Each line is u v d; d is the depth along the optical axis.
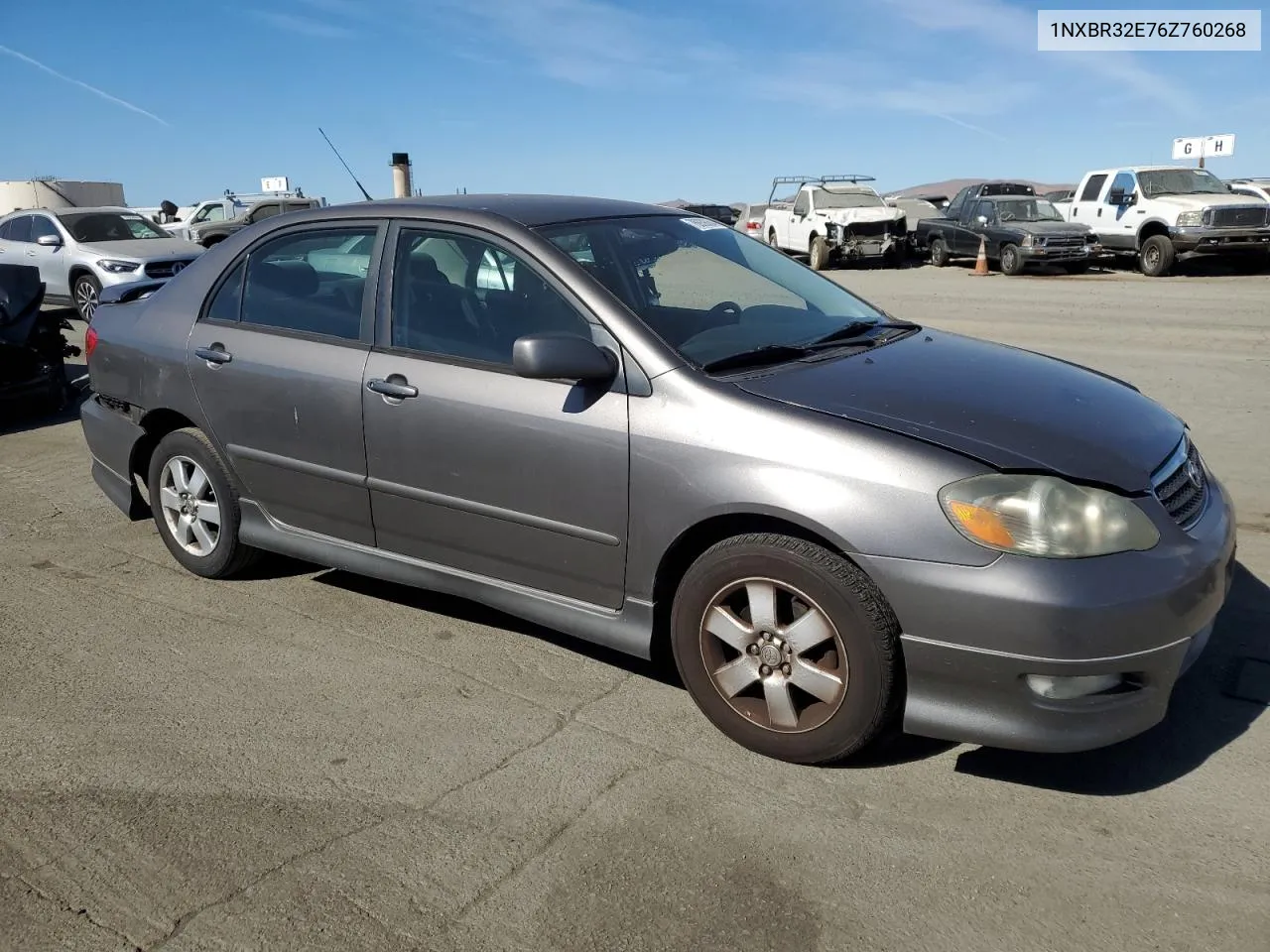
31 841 2.96
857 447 3.06
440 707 3.69
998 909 2.62
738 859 2.83
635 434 3.38
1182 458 3.40
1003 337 11.83
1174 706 3.57
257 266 4.58
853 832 2.94
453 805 3.10
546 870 2.80
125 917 2.64
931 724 3.04
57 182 26.30
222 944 2.54
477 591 3.95
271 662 4.05
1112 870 2.75
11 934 2.58
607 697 3.75
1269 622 4.14
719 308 3.87
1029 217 22.42
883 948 2.50
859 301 4.53
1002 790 3.12
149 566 5.11
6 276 8.33
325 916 2.63
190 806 3.10
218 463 4.67
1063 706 2.92
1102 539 2.91
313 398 4.20
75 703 3.74
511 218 3.90
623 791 3.15
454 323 3.90
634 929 2.57
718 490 3.21
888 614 3.03
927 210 28.55
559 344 3.35
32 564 5.15
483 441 3.71
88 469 6.96
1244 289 17.09
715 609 3.34
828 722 3.16
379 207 4.24
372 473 4.08
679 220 4.46
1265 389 8.43
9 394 8.27
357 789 3.19
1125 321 12.98
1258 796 3.06
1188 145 27.59
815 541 3.15
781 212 26.39
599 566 3.57
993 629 2.88
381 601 4.65
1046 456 3.01
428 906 2.66
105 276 14.96
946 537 2.93
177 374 4.71
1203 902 2.62
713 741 3.44
